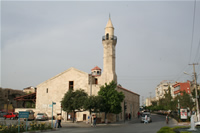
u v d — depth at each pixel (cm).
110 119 4750
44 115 4691
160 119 5888
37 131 2411
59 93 5222
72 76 5194
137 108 7831
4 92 7150
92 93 4941
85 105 3897
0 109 6850
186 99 4931
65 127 3275
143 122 4809
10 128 2158
